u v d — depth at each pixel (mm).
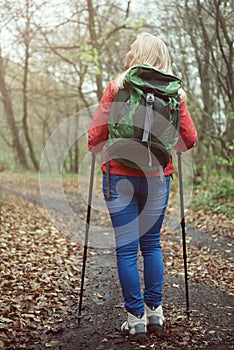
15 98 27594
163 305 3807
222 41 9719
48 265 5055
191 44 10898
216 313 3607
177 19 10977
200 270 5043
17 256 5305
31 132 33375
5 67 20203
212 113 12039
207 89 11852
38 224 8148
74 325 3389
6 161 32562
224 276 4723
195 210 9414
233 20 8727
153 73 2965
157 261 3186
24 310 3570
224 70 10609
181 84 3045
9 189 13586
